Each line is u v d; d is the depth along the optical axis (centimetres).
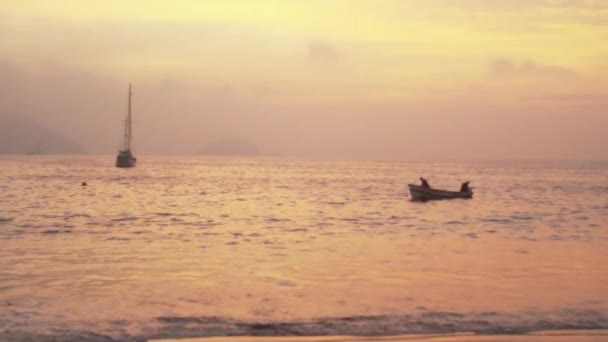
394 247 2372
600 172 16675
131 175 10856
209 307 1379
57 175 10344
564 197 6212
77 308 1358
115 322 1241
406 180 10369
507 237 2762
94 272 1789
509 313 1334
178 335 1160
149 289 1562
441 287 1609
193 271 1819
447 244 2477
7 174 10569
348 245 2428
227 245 2412
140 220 3447
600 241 2622
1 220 3350
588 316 1310
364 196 6019
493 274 1797
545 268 1902
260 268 1875
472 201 5400
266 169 16700
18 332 1162
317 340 1133
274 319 1277
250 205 4719
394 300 1460
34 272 1783
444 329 1205
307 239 2628
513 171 17338
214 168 17000
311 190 7088
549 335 1162
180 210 4162
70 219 3441
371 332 1184
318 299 1465
